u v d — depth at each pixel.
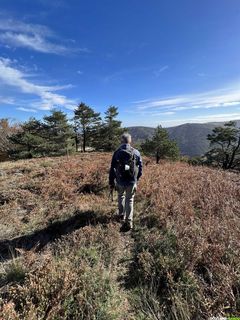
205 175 8.80
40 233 4.77
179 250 3.74
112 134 45.09
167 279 3.21
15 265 3.52
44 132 35.97
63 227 4.96
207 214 5.16
